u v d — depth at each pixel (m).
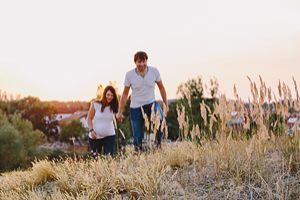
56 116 51.59
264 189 4.38
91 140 7.74
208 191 4.64
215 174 4.99
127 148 6.70
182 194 4.64
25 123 36.34
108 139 7.66
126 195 4.95
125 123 17.09
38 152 31.55
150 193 4.57
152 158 5.78
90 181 5.33
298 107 4.84
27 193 5.70
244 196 4.41
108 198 4.99
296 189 4.35
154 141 6.09
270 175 4.64
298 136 4.94
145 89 7.48
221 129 5.40
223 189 4.64
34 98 53.69
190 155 5.62
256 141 4.98
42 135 36.53
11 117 39.59
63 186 5.45
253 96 5.00
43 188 5.86
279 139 5.28
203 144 5.68
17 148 29.47
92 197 4.85
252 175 4.74
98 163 6.09
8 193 5.88
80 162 6.61
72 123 41.69
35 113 52.72
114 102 7.62
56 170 6.25
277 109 5.04
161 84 7.73
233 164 5.01
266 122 5.19
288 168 4.83
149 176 4.91
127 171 5.56
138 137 7.41
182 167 5.49
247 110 5.21
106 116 7.58
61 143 42.12
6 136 29.16
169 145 6.08
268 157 5.27
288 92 4.91
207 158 5.48
